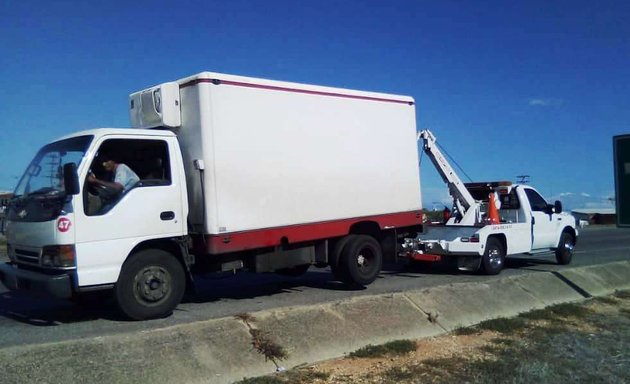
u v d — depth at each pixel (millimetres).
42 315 8625
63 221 7359
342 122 10531
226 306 9219
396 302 9148
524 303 11055
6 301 9844
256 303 9523
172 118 8742
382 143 11227
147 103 9016
